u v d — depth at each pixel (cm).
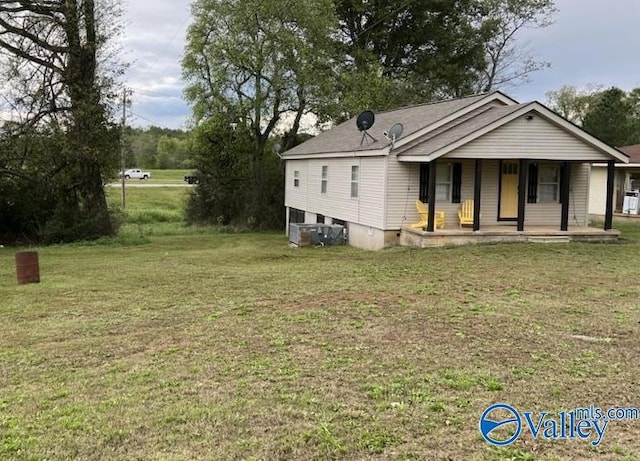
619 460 354
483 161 1658
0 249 1955
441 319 735
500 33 3631
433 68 3441
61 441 401
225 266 1384
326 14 2706
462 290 945
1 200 2109
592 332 661
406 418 422
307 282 1070
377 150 1614
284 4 2503
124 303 929
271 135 2919
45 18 1941
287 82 2627
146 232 2564
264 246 1977
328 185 2061
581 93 5525
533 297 879
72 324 783
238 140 2756
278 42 2536
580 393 465
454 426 407
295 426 414
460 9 3472
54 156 2033
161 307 882
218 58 2583
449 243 1502
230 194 2908
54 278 1241
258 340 654
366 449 375
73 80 1995
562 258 1290
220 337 676
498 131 1481
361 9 3250
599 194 2555
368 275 1132
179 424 425
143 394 491
